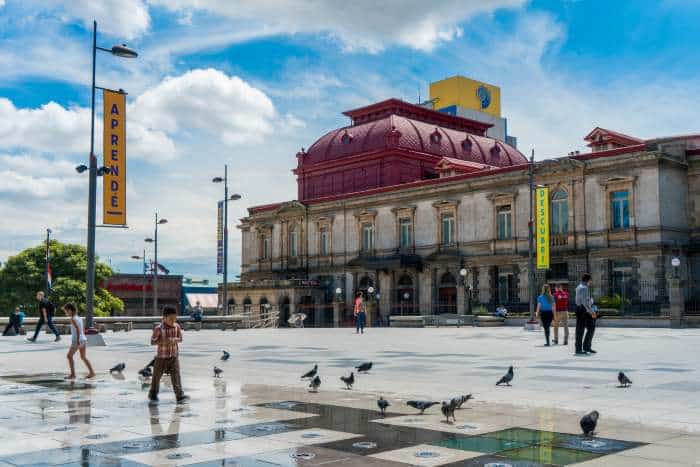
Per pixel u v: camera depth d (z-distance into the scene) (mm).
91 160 28422
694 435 9125
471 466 7602
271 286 71250
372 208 68625
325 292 71875
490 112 113562
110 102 34375
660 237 48594
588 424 8969
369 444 8750
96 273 81000
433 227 63469
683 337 32344
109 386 15148
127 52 28719
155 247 68125
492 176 58844
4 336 40906
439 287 62719
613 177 50969
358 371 16250
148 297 105750
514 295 56844
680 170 51188
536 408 11312
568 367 18000
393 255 66250
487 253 58906
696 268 50312
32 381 16297
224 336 40250
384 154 74125
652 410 11047
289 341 33562
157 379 12648
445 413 10117
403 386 14328
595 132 58938
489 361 20156
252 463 7867
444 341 31656
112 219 34125
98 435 9562
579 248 52625
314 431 9625
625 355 21734
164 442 9047
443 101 109812
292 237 77062
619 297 48594
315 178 81625
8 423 10555
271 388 14250
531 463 7695
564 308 26984
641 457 7926
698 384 14320
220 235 73750
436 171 73125
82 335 16953
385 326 64562
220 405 12039
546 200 54125
